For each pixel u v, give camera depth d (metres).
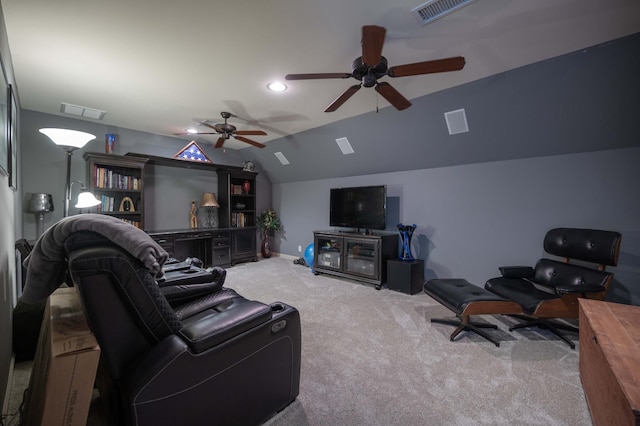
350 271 4.17
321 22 1.85
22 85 2.80
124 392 1.03
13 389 1.74
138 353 1.13
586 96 2.44
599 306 1.73
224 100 3.18
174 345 1.09
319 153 4.90
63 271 1.22
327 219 5.45
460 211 3.70
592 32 1.97
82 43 2.08
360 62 1.98
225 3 1.67
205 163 4.98
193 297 2.05
